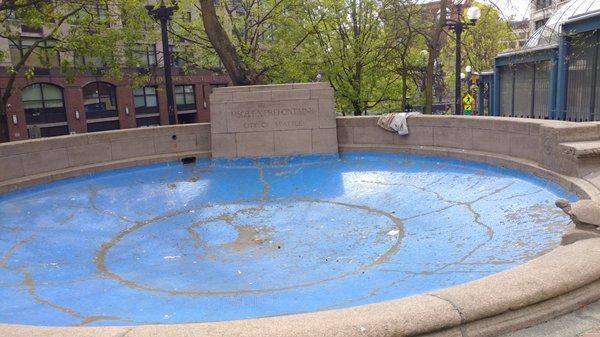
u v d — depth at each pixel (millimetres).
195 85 49812
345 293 4934
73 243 7023
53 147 10734
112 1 21688
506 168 9398
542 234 5934
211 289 5273
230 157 12117
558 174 7887
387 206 8195
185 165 12195
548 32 22109
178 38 24766
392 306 2949
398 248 6262
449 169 10102
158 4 16344
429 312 2859
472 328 2943
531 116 20938
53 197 9508
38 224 7902
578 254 3623
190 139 12594
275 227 7438
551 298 3178
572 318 3188
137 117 45406
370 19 24891
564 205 4613
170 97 15047
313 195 9211
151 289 5332
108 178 11070
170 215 8305
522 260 5238
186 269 5922
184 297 5066
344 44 25344
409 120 11727
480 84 31859
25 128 36812
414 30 22750
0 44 32094
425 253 5961
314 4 23812
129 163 11734
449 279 5035
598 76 14633
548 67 18938
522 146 9328
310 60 25078
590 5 19000
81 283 5566
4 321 4578
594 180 7168
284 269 5781
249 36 25453
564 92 16609
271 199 9094
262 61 23578
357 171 10719
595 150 7406
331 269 5707
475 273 5082
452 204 7883
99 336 2697
